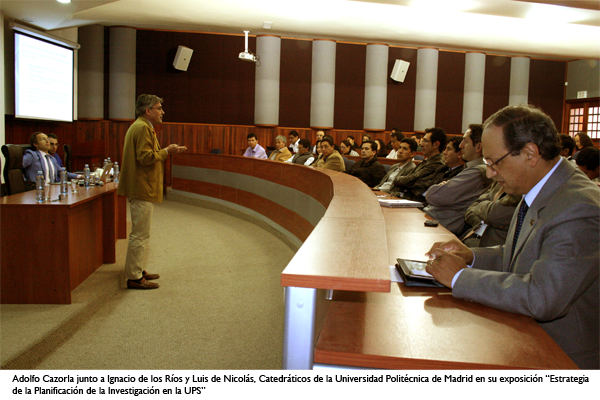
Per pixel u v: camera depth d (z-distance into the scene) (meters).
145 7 7.25
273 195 5.23
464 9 6.73
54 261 2.72
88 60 9.20
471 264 1.34
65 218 2.71
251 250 4.39
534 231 1.09
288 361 0.82
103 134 9.41
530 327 0.96
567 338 1.11
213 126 9.98
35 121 8.22
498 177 1.16
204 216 6.31
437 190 2.57
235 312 2.79
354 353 0.81
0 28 6.47
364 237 1.22
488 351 0.85
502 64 10.77
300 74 10.14
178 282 3.38
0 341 2.14
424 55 10.28
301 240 4.27
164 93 9.83
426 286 1.20
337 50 10.26
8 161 3.87
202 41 9.88
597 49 8.80
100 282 3.23
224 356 2.19
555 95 11.07
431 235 1.88
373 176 4.80
